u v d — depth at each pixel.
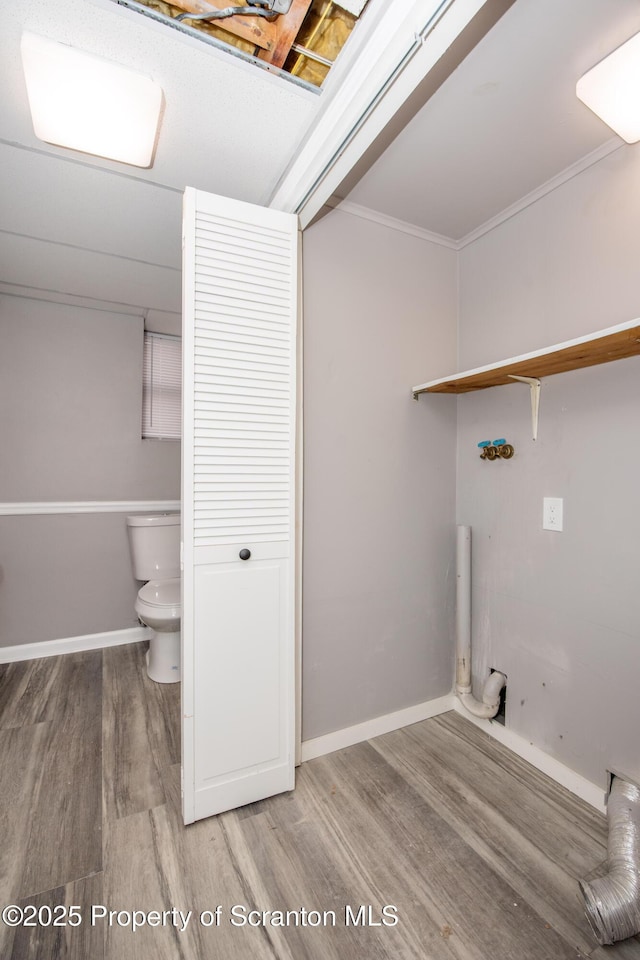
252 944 1.10
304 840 1.40
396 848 1.37
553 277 1.69
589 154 1.53
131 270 2.34
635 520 1.44
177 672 2.41
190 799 1.44
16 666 2.57
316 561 1.78
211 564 1.46
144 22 1.03
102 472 2.88
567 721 1.64
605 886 1.15
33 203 1.77
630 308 1.44
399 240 1.97
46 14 1.01
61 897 1.21
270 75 1.17
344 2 0.99
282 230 1.56
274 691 1.57
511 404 1.87
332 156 1.37
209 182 1.64
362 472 1.89
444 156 1.54
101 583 2.84
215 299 1.45
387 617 1.96
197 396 1.43
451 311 2.12
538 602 1.76
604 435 1.52
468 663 2.06
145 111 1.25
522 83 1.24
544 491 1.73
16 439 2.66
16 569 2.64
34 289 2.56
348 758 1.79
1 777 1.65
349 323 1.85
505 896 1.22
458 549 2.08
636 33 1.06
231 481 1.49
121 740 1.89
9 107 1.28
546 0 1.01
